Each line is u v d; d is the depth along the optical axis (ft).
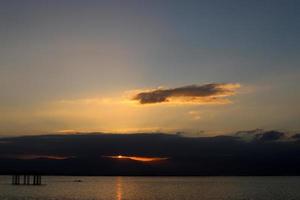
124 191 545.44
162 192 518.37
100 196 434.30
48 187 634.02
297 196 429.79
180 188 650.02
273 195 445.37
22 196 416.26
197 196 438.81
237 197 420.36
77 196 429.79
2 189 544.21
